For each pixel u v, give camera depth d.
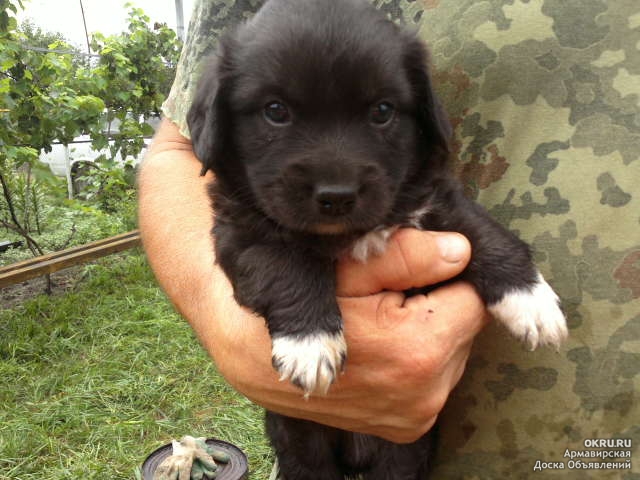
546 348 0.26
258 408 0.74
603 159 0.26
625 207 0.26
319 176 0.24
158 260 0.34
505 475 0.28
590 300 0.26
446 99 0.29
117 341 0.87
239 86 0.27
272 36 0.26
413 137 0.28
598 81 0.26
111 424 0.70
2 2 1.00
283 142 0.26
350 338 0.23
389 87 0.25
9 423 0.68
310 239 0.26
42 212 1.28
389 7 0.31
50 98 1.10
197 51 0.37
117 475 0.62
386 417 0.23
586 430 0.26
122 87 1.40
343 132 0.25
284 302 0.25
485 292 0.27
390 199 0.26
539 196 0.27
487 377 0.28
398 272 0.24
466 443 0.28
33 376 0.78
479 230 0.27
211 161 0.28
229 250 0.27
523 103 0.27
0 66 0.98
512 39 0.27
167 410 0.74
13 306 0.98
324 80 0.25
